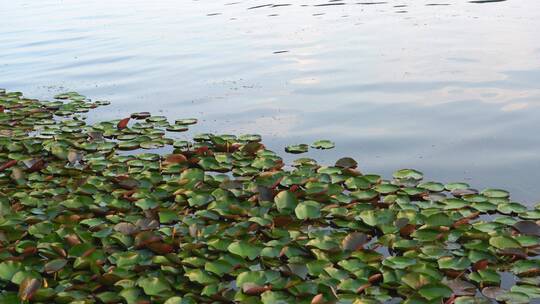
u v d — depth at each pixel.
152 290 5.95
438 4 16.62
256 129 8.17
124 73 10.53
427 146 7.62
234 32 14.05
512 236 6.28
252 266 6.16
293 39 12.80
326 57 10.82
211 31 14.35
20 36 15.05
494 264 6.09
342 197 6.75
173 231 6.35
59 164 7.45
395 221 6.44
